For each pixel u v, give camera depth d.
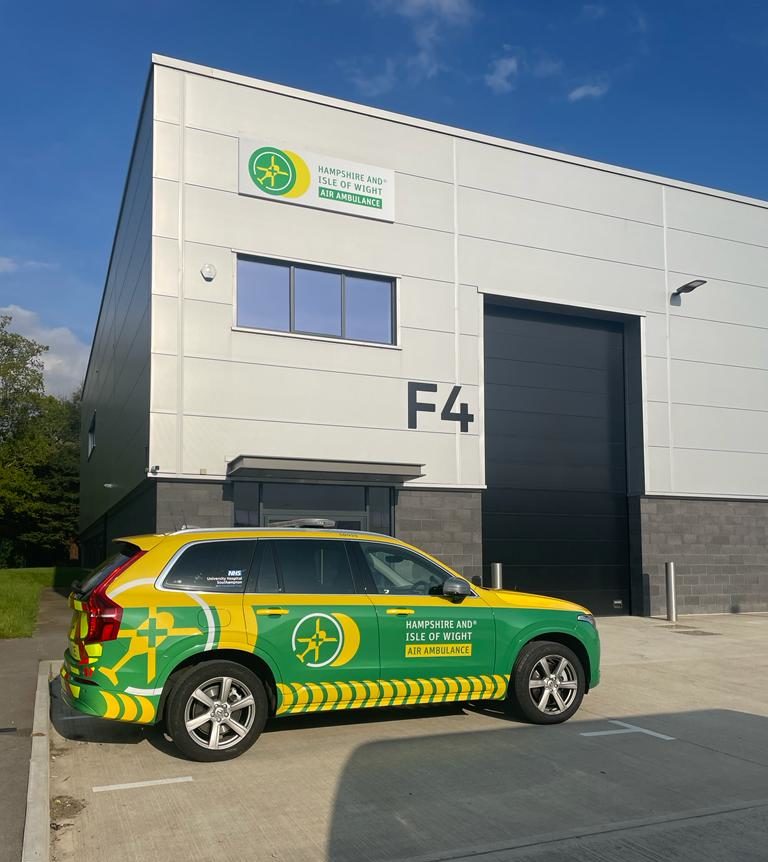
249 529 7.45
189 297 14.19
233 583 7.08
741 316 19.80
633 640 14.22
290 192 15.19
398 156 16.30
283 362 14.79
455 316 16.50
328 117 15.70
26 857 4.66
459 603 7.79
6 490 47.06
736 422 19.42
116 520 22.88
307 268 15.34
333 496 14.95
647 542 18.14
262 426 14.48
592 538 18.06
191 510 13.81
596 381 18.53
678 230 19.22
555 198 17.83
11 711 8.48
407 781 6.21
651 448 18.36
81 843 5.05
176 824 5.35
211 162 14.64
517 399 17.58
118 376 20.94
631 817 5.50
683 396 18.88
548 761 6.75
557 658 8.09
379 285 16.02
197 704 6.74
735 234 19.95
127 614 6.60
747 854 4.90
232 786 6.09
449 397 16.22
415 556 7.87
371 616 7.34
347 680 7.20
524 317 17.88
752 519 19.38
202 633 6.73
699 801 5.83
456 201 16.77
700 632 15.35
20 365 48.97
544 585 17.41
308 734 7.57
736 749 7.19
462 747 7.15
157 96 14.41
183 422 13.90
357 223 15.76
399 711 8.52
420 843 5.05
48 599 21.98
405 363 15.90
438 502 15.91
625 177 18.70
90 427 33.88
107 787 6.08
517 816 5.50
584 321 18.56
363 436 15.34
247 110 15.02
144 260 15.14
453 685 7.61
